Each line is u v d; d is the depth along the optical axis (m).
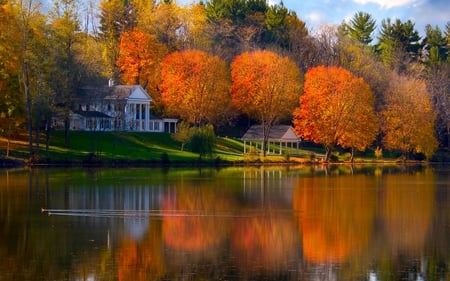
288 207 109.00
